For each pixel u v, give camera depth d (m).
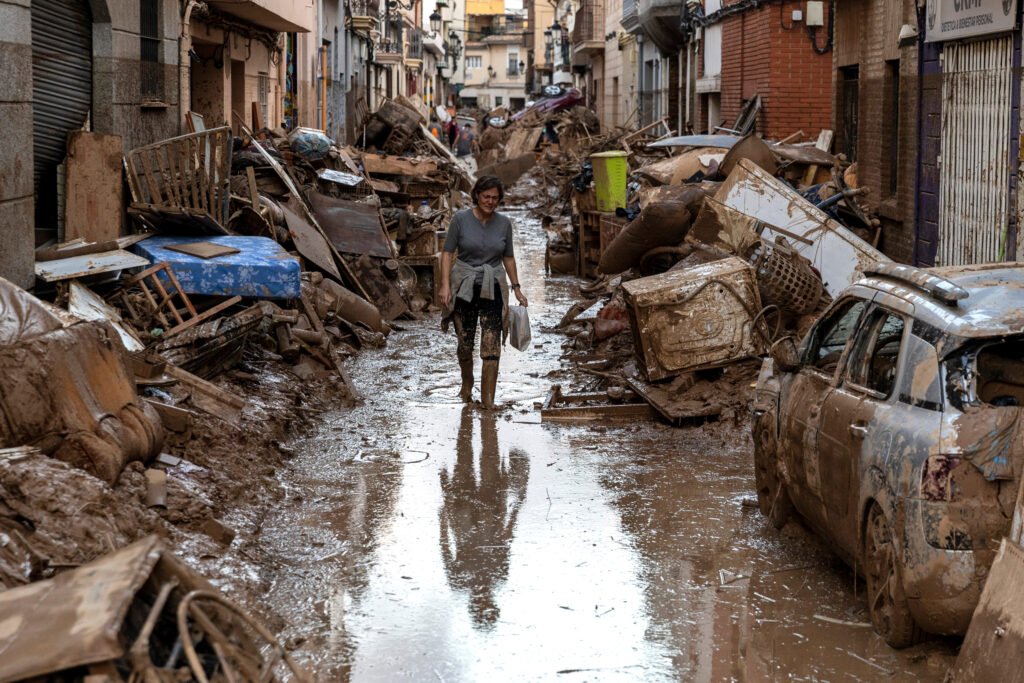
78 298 8.95
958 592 4.82
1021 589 4.31
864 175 17.41
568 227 25.36
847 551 5.92
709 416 9.73
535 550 6.77
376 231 15.82
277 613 5.74
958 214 13.38
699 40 32.03
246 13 20.28
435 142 32.25
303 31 24.39
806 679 5.03
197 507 6.31
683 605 5.92
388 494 7.88
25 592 3.34
